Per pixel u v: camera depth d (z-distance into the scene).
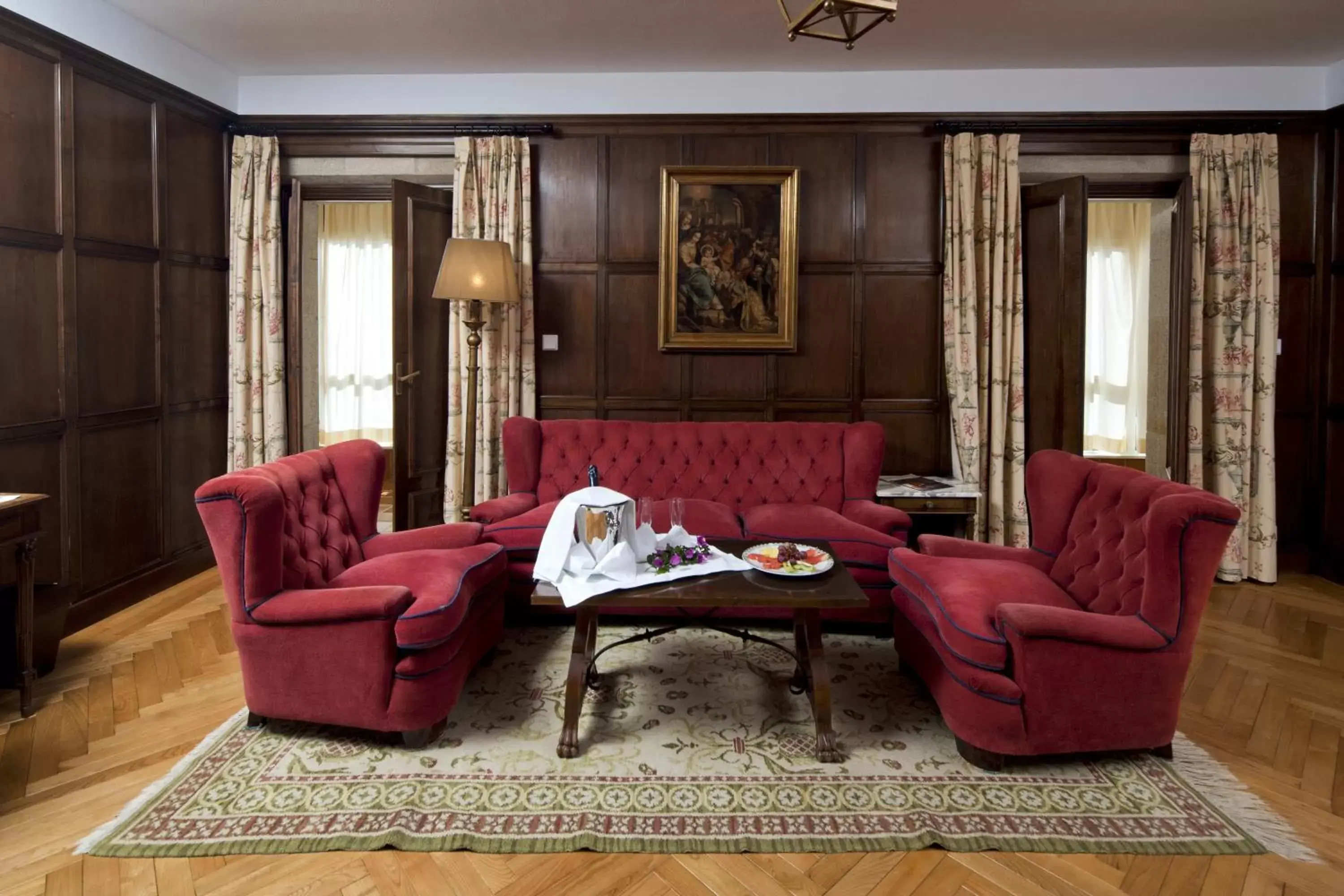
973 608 2.15
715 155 4.26
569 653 2.93
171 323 3.84
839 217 4.26
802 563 2.37
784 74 4.21
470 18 3.56
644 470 3.68
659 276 4.25
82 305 3.27
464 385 4.36
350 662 2.14
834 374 4.32
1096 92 4.14
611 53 3.97
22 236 2.97
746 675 2.72
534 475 3.65
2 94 2.89
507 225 4.23
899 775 2.07
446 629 2.17
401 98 4.29
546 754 2.17
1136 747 2.07
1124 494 2.28
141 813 1.87
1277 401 4.23
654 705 2.48
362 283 6.54
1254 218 4.04
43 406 3.09
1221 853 1.76
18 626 2.36
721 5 3.43
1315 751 2.25
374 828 1.82
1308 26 3.60
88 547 3.31
